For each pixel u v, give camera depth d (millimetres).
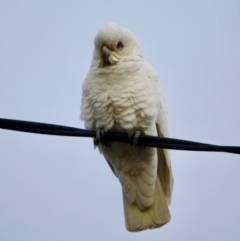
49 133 9461
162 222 11578
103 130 10922
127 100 10641
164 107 11453
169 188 12156
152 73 11109
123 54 10969
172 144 9469
